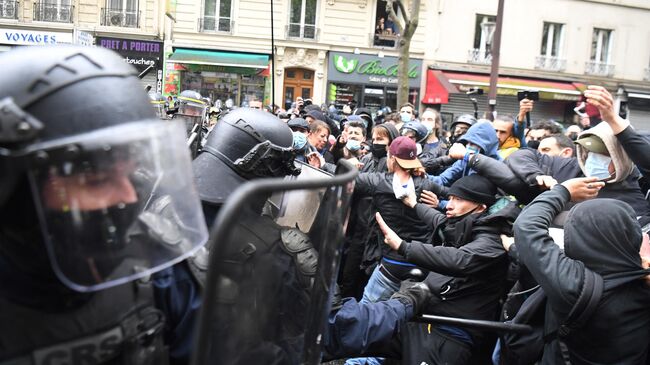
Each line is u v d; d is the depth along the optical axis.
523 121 4.60
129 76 0.98
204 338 0.79
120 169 0.89
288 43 18.08
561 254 1.90
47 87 0.86
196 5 17.55
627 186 2.63
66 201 0.85
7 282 0.90
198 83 18.00
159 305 1.09
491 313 2.63
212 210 1.47
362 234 3.95
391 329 1.72
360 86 18.78
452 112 19.59
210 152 1.54
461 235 2.71
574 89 19.91
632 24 20.77
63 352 0.92
